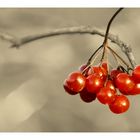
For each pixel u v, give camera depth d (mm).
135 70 223
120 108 226
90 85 224
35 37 173
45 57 554
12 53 551
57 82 533
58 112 510
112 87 226
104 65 231
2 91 521
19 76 536
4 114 498
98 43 569
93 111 511
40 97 519
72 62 555
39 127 496
